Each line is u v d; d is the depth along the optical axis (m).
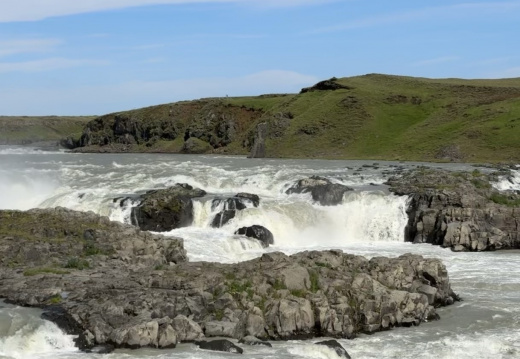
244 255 60.09
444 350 36.00
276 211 72.94
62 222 52.75
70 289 40.16
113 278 42.41
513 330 39.50
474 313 42.56
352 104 186.88
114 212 72.06
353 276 41.94
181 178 92.50
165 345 34.84
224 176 95.38
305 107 195.12
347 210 74.69
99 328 35.31
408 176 87.94
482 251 64.81
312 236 72.38
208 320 37.16
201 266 43.72
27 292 39.41
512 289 49.03
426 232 69.81
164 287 39.88
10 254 46.34
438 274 44.66
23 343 34.22
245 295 38.75
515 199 74.56
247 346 35.44
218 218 71.25
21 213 54.47
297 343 36.44
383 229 72.81
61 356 33.25
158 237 52.34
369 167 114.38
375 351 35.72
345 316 38.16
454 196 71.94
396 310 40.12
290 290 39.78
